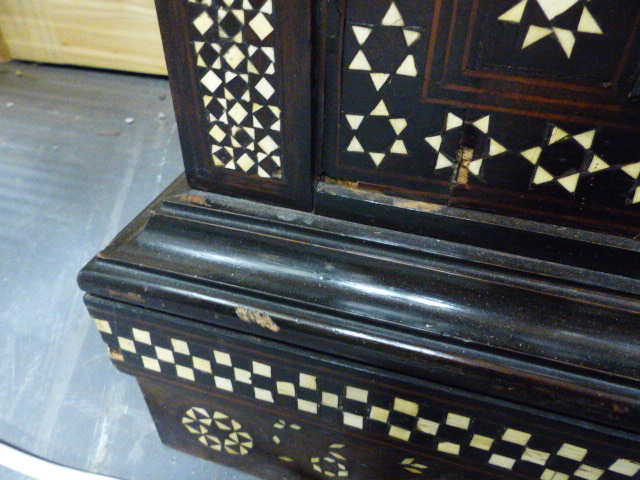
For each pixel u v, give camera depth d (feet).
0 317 3.76
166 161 5.17
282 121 1.88
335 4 1.59
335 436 2.36
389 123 1.79
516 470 2.08
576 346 1.76
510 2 1.43
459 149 1.77
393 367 1.90
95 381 3.43
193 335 2.18
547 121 1.60
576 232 1.81
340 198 2.02
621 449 1.78
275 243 2.11
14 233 4.35
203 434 2.82
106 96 6.36
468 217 1.90
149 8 6.29
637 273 1.81
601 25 1.38
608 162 1.62
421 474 2.39
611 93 1.48
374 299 1.95
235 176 2.14
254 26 1.69
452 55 1.57
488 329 1.84
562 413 1.78
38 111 5.97
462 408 1.91
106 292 2.19
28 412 3.24
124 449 3.07
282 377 2.17
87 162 5.13
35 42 7.02
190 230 2.22
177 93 1.97
